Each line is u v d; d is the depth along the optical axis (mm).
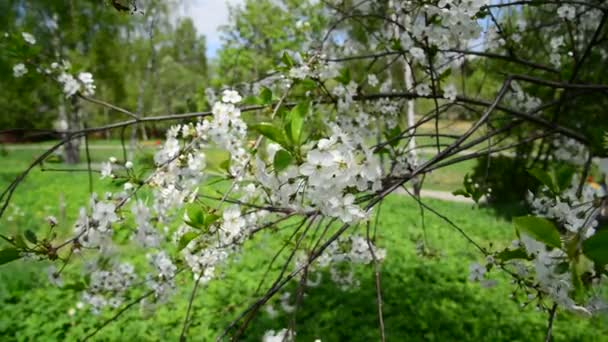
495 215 9461
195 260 1837
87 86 2158
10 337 4309
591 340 4398
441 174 10070
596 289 1372
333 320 4535
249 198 1741
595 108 4125
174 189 1642
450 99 2242
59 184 12758
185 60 22172
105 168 1711
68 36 13516
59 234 6328
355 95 2326
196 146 1683
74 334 4309
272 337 1256
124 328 4391
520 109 3227
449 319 4633
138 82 15312
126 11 1556
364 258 2377
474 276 1883
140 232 1881
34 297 5008
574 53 2582
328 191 1253
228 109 1644
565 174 1508
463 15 1876
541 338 4406
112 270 2430
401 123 3047
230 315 4609
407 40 2354
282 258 6184
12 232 7867
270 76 2559
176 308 4785
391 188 1453
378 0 2928
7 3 12273
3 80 8977
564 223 1521
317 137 2156
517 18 3740
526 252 1280
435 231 8461
